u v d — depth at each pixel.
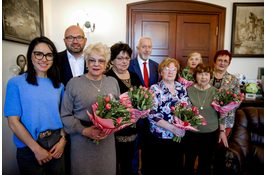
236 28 3.08
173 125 1.54
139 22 3.03
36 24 2.30
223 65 2.04
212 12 3.07
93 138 1.16
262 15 3.06
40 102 1.18
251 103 2.71
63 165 1.35
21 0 1.95
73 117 1.26
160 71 1.76
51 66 1.30
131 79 1.81
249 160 1.80
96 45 1.25
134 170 1.96
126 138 1.63
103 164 1.30
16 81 1.14
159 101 1.64
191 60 2.47
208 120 1.74
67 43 1.92
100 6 2.94
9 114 1.10
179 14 3.07
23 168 1.18
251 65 3.20
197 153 1.77
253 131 1.94
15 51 1.87
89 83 1.29
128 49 1.67
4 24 1.65
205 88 1.86
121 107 1.13
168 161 1.66
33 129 1.14
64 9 2.89
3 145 1.68
